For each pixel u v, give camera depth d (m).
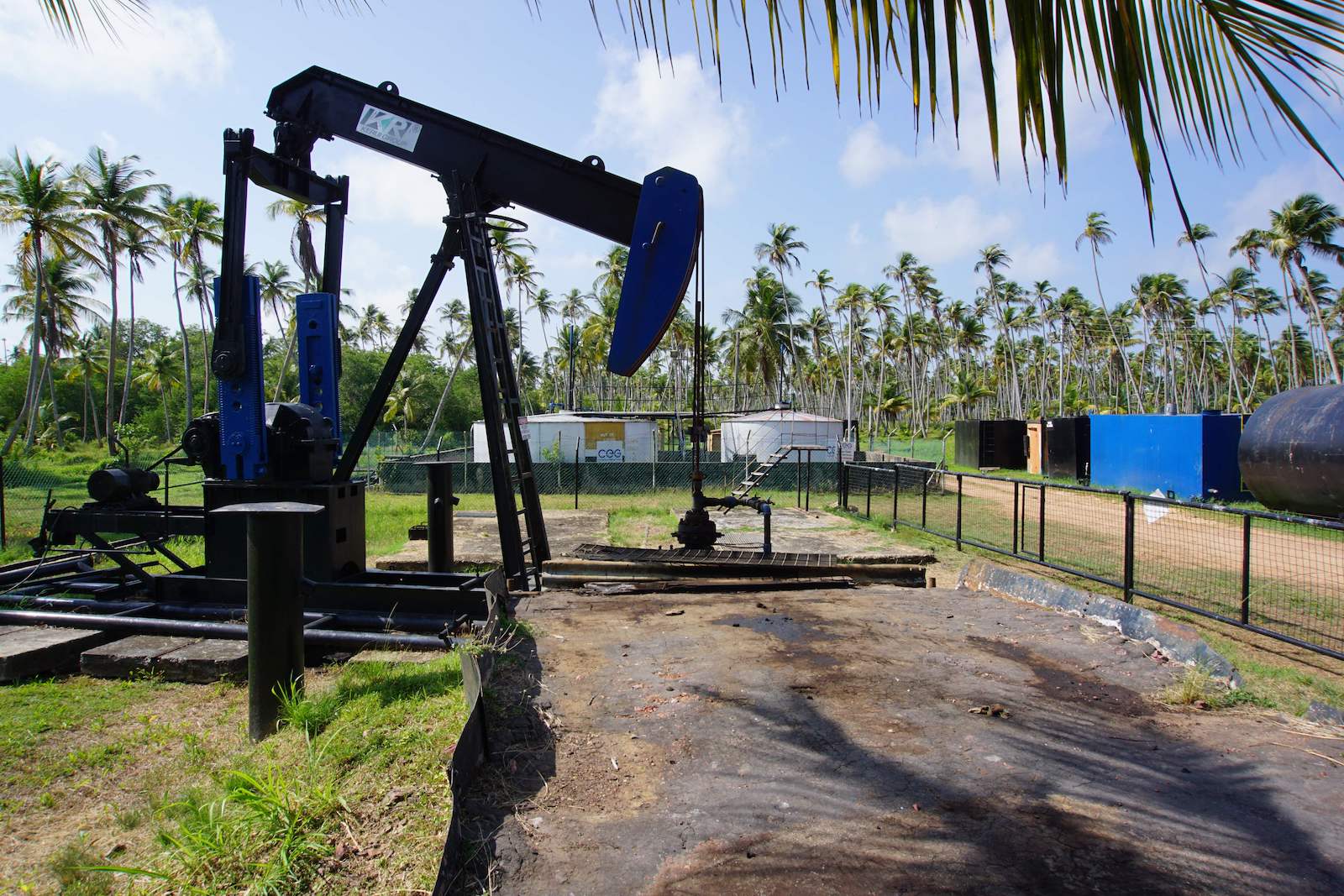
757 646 4.03
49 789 2.86
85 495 16.34
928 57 1.16
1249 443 14.20
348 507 5.18
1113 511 14.80
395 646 4.29
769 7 1.22
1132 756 2.64
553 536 10.35
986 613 4.85
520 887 1.87
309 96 5.84
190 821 2.35
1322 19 1.10
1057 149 1.16
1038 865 1.94
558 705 3.11
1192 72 1.17
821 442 27.73
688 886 1.86
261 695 3.17
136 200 37.75
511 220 6.00
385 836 2.10
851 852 2.01
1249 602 6.59
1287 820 2.19
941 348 81.69
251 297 5.07
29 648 4.18
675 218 5.11
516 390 6.27
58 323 46.47
